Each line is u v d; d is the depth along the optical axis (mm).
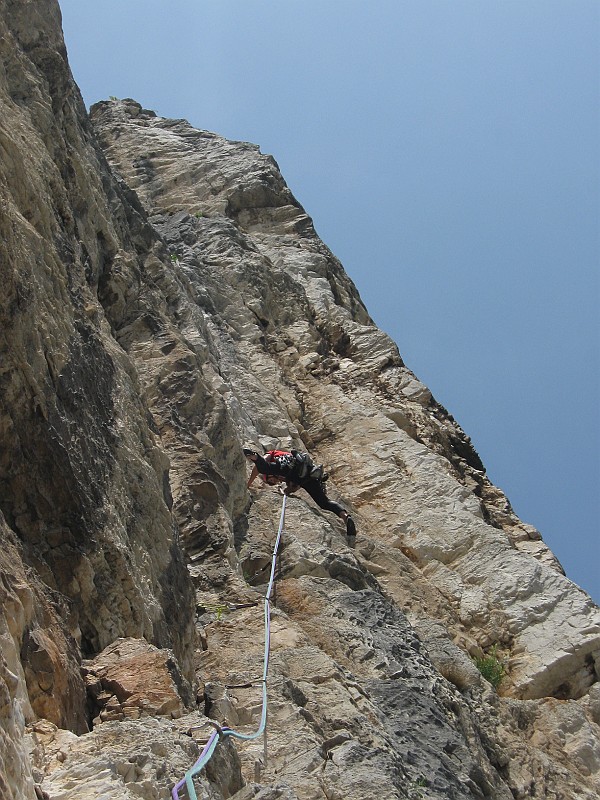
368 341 27406
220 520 15742
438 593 19234
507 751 14875
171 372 17219
